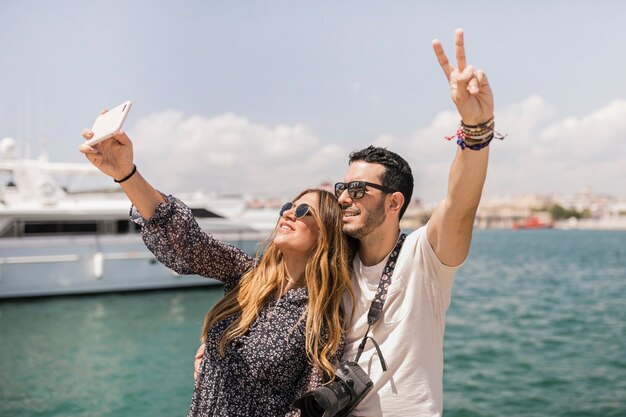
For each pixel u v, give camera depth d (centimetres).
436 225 212
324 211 229
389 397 214
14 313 1606
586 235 12119
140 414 773
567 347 1176
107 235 1900
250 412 219
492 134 188
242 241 2003
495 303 1870
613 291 2205
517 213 16762
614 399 806
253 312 227
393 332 219
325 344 221
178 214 227
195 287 1961
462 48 179
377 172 224
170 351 1156
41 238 1816
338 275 226
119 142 216
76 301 1773
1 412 784
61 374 984
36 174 1969
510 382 905
